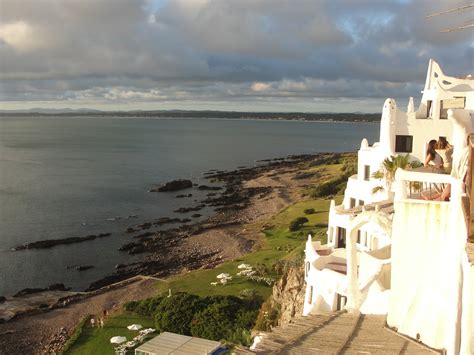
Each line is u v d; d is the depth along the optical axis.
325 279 30.98
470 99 36.59
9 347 51.34
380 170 39.66
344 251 37.31
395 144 39.19
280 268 61.22
